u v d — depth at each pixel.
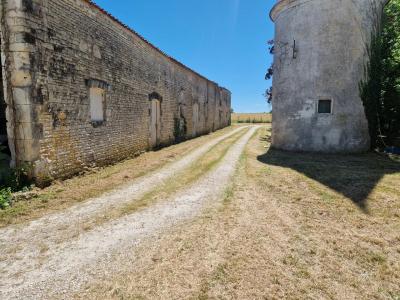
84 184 6.73
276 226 4.41
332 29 10.84
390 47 11.94
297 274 3.12
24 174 5.92
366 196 5.76
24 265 3.28
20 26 5.57
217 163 9.76
